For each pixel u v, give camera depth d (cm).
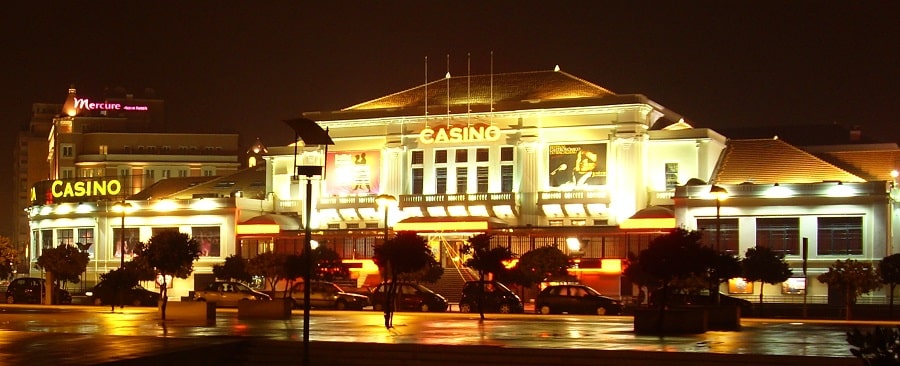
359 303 7088
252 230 9362
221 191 10738
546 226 8825
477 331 4472
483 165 9300
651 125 9300
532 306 7625
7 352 3338
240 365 3509
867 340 1808
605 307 6412
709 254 4400
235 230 9456
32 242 10781
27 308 7031
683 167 8912
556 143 9081
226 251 9469
